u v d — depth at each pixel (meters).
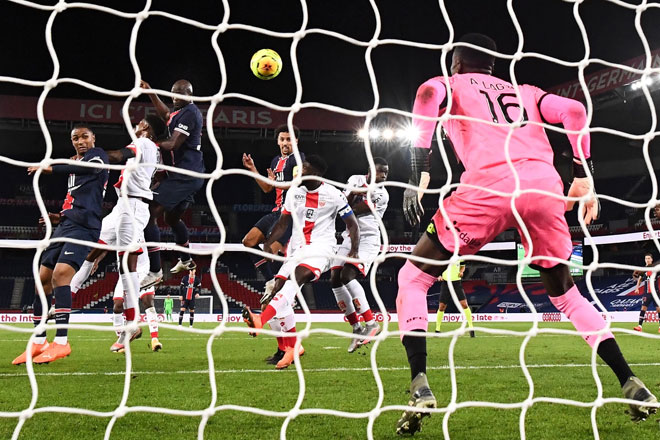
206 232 33.78
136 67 2.16
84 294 30.64
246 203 36.62
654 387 4.28
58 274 5.61
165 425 3.09
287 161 7.12
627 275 31.38
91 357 6.54
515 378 4.79
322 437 2.87
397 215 35.41
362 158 34.03
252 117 30.47
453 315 26.06
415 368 2.94
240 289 33.12
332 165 34.66
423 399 2.77
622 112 29.36
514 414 3.41
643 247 32.94
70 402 3.70
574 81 28.02
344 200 5.91
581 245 30.58
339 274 7.41
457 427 3.09
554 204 3.16
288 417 2.08
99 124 29.09
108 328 1.98
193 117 6.83
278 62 6.76
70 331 13.20
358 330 7.40
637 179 33.75
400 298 3.16
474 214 3.10
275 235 5.86
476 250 3.21
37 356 5.65
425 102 3.20
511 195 2.65
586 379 4.75
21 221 34.22
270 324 5.64
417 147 3.21
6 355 6.73
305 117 30.50
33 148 31.33
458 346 8.05
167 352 7.25
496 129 3.23
